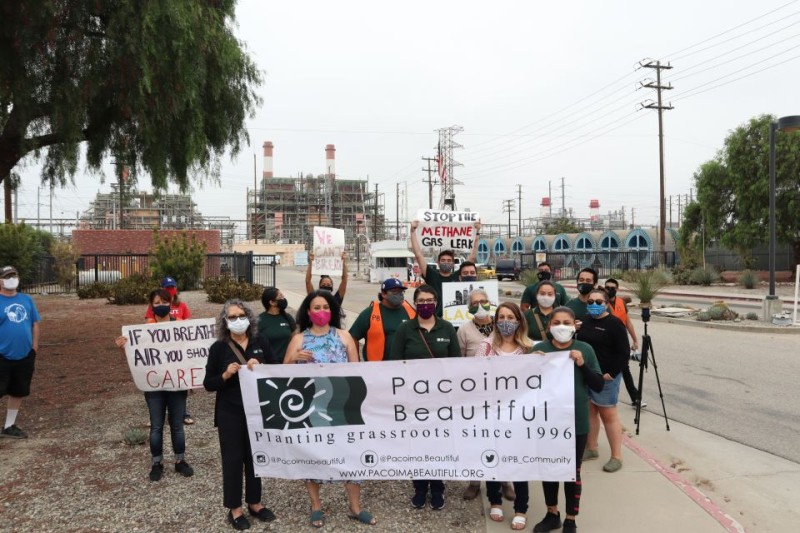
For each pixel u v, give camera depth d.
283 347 6.07
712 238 38.19
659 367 11.25
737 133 35.34
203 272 34.50
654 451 6.52
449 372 4.67
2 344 6.53
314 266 8.46
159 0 9.60
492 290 6.90
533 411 4.57
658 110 39.34
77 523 4.59
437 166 67.44
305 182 124.56
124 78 9.80
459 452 4.67
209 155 13.22
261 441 4.70
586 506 4.91
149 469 5.77
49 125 10.81
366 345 5.56
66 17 9.40
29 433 6.89
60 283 29.55
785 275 35.69
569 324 4.61
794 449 6.52
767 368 10.95
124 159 12.12
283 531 4.49
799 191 32.59
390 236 110.50
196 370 5.69
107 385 9.22
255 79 13.56
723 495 5.30
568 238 62.03
